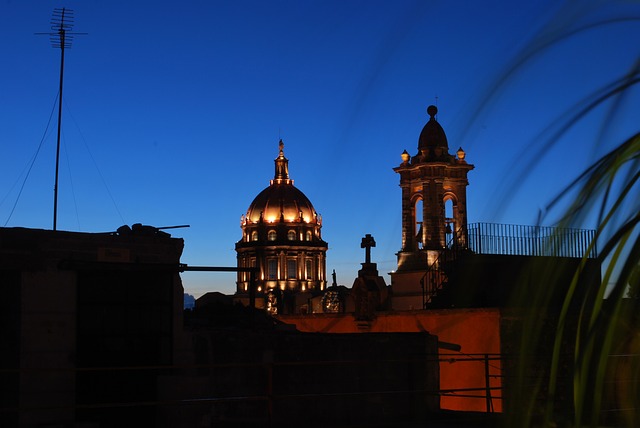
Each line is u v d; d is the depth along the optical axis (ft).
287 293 293.02
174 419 54.24
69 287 55.16
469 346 78.33
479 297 82.43
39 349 53.52
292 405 65.67
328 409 66.59
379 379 68.18
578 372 8.30
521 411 9.14
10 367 53.36
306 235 364.17
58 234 55.06
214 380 63.41
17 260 53.06
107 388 56.95
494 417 55.16
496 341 75.66
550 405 8.95
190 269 59.88
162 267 58.34
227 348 64.59
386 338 68.03
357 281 95.30
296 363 43.09
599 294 7.93
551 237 8.32
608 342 8.20
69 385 54.60
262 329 71.67
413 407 66.90
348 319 97.66
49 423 53.01
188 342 59.93
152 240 59.41
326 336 67.82
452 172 124.47
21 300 53.16
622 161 7.70
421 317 85.87
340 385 67.41
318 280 363.76
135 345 58.23
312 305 194.18
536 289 8.75
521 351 8.95
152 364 58.44
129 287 58.54
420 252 120.98
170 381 55.42
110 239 57.36
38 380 53.26
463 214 124.57
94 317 56.95
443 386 79.41
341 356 67.56
